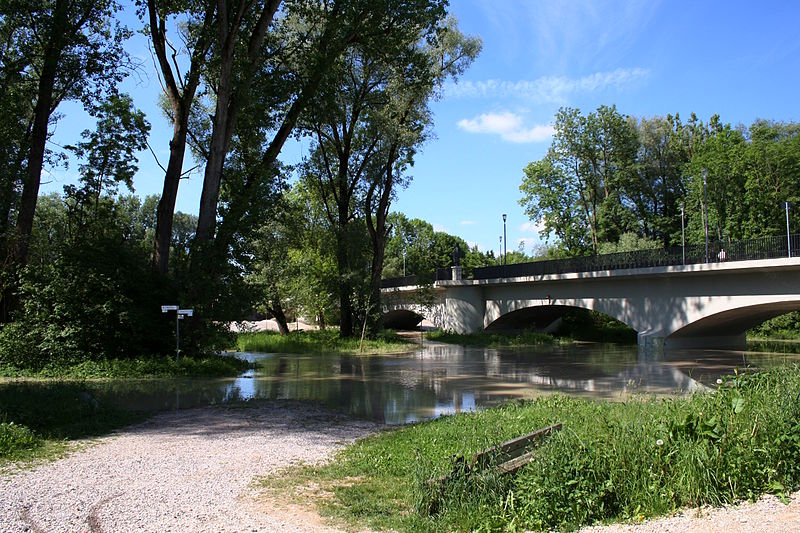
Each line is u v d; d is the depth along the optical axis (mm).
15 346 19766
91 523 5375
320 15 25109
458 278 44875
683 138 58469
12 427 9195
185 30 25984
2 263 21781
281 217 26125
